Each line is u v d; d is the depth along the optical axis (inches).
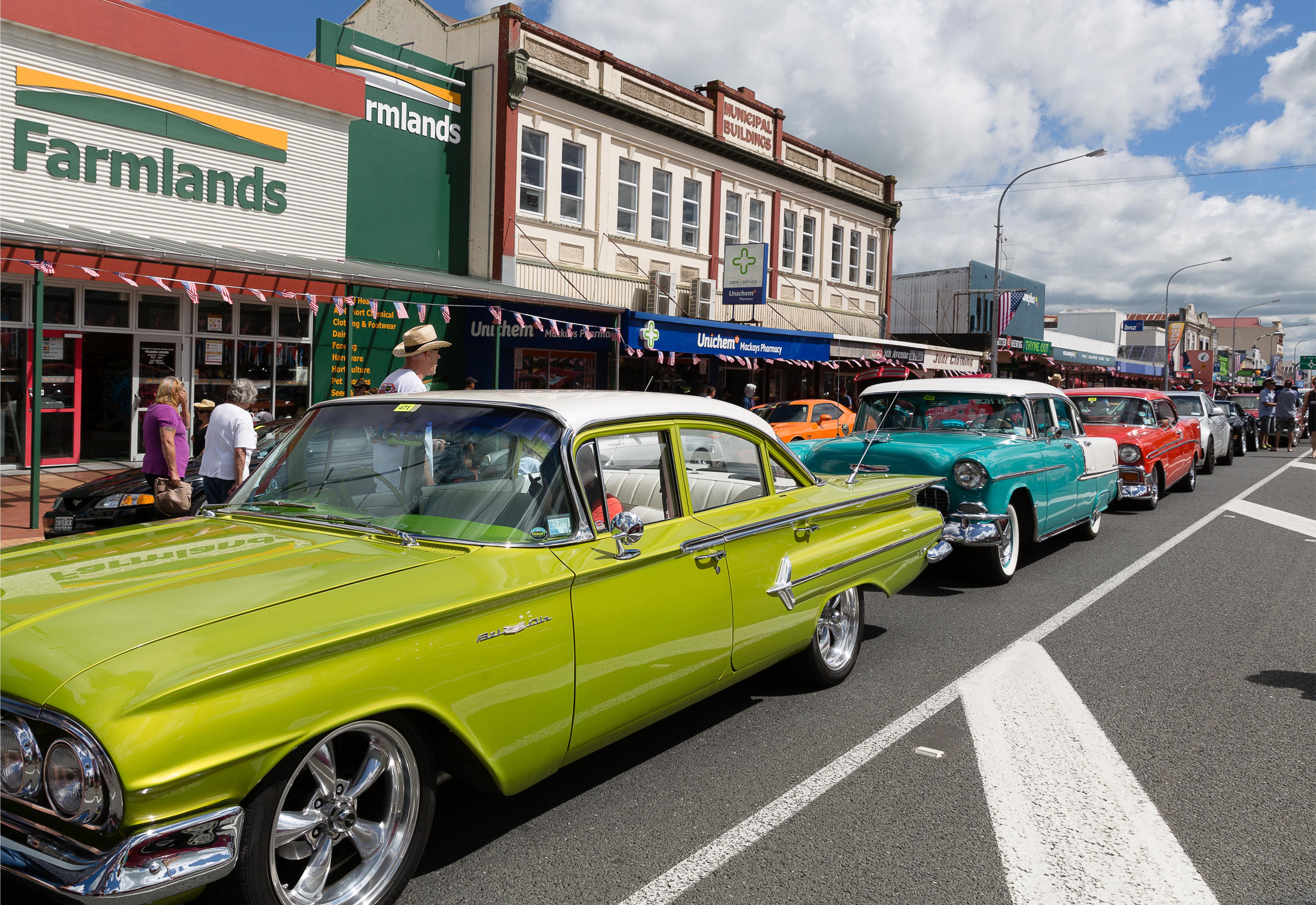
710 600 148.8
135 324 556.4
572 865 124.2
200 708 87.1
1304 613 268.7
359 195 660.1
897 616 263.3
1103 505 391.2
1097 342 2028.8
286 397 629.9
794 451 321.4
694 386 924.0
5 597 103.3
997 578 298.5
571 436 133.0
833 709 186.1
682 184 904.9
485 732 112.9
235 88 564.1
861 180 1176.2
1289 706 189.9
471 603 110.1
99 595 102.6
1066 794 148.0
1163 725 179.0
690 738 170.7
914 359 1086.4
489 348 736.3
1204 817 140.3
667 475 150.2
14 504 414.9
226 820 88.3
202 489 327.3
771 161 997.8
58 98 488.4
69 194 495.8
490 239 724.7
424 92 696.4
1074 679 207.2
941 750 165.6
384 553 120.0
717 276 948.6
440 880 119.7
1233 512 485.4
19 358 516.4
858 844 131.0
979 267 1501.0
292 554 118.9
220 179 560.7
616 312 643.5
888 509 208.1
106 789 83.2
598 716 129.3
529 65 727.7
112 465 537.6
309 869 102.7
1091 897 117.6
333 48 641.6
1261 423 1034.7
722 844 130.6
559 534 127.5
